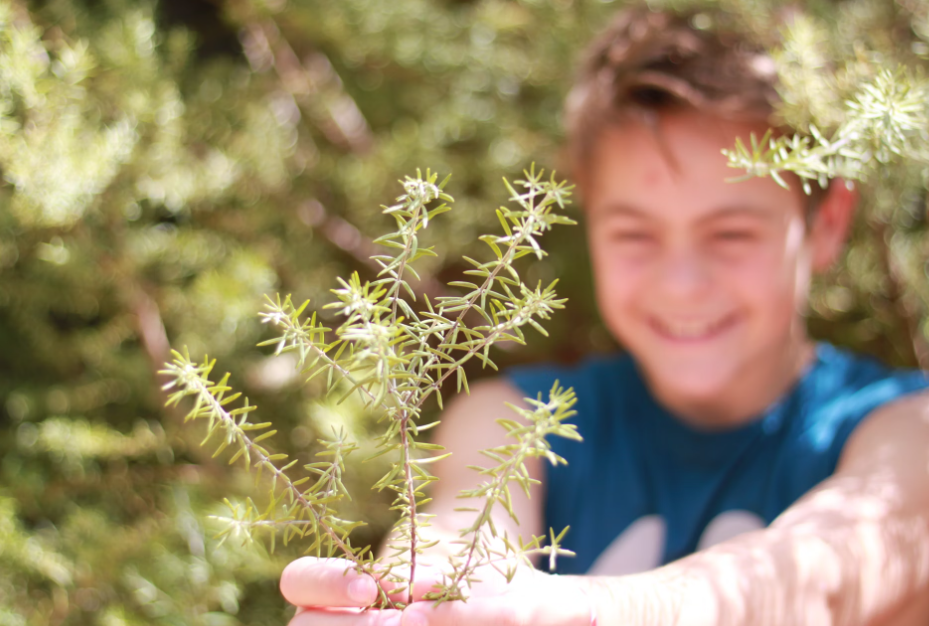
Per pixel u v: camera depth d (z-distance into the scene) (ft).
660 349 2.35
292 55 2.64
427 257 2.57
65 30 2.30
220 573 2.09
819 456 2.29
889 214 2.38
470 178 2.69
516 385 2.48
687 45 2.22
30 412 2.32
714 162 2.18
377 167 2.59
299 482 1.32
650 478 2.40
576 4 2.67
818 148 1.53
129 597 2.12
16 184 1.95
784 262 2.23
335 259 2.67
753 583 1.73
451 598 1.42
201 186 2.33
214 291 2.24
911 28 2.21
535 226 1.24
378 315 1.15
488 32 2.69
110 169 2.07
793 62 1.82
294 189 2.58
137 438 2.22
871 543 1.84
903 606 1.96
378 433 2.27
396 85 2.75
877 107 1.51
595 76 2.36
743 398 2.35
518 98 2.74
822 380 2.38
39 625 2.06
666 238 2.26
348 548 1.41
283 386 2.39
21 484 2.20
